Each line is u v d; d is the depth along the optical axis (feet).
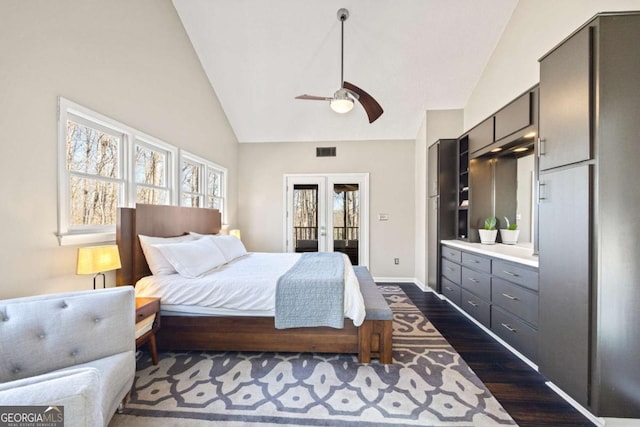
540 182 5.97
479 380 6.05
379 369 6.46
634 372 4.65
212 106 12.98
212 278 7.19
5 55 4.85
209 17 10.14
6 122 4.89
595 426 4.76
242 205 16.26
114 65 7.20
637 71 4.61
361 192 15.90
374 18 9.90
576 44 5.07
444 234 12.57
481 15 9.92
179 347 7.13
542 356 5.90
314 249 16.20
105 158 7.27
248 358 6.94
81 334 4.45
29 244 5.25
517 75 9.61
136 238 7.52
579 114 5.02
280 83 12.71
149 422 4.79
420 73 11.93
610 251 4.67
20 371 4.04
